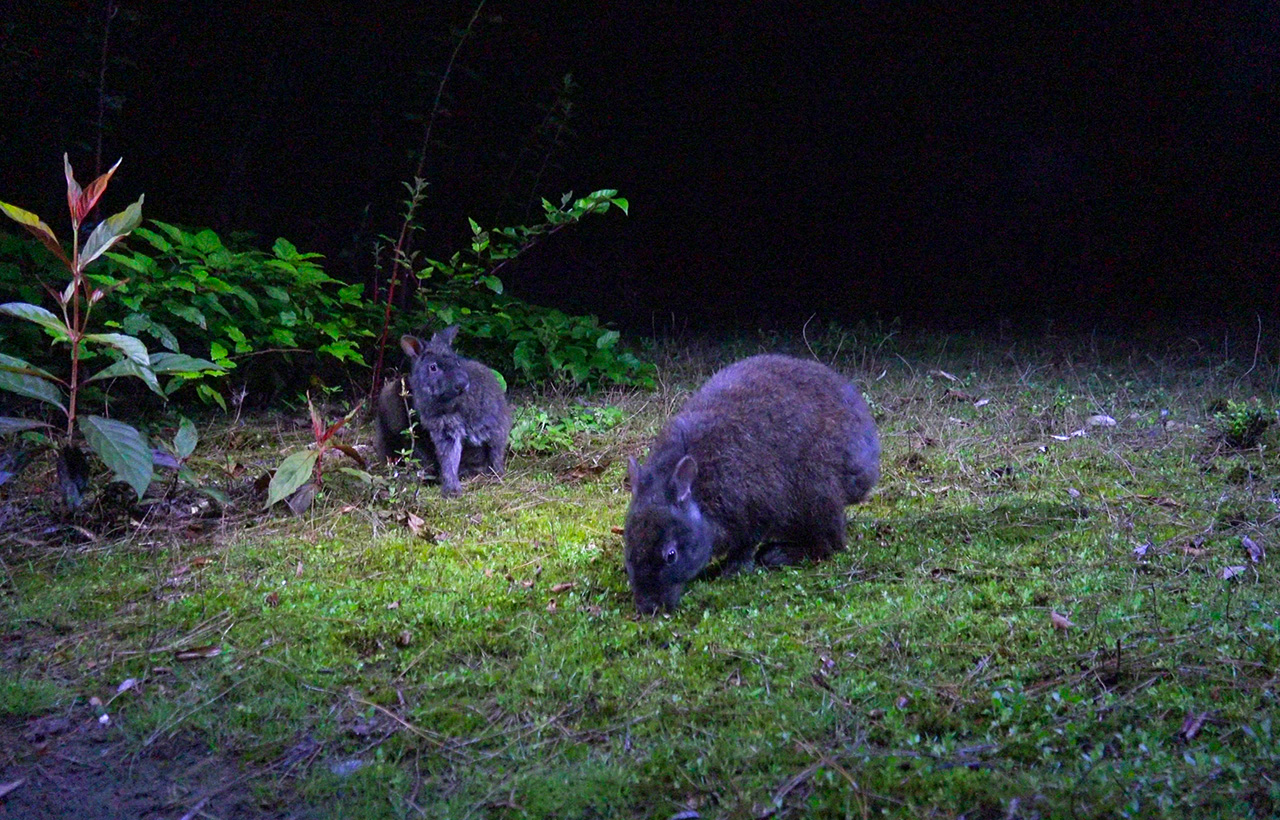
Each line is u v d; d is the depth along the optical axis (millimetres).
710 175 4570
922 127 4574
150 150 3357
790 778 1223
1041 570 1576
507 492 1969
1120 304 3699
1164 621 1415
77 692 1381
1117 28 4430
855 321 3531
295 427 2305
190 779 1276
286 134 3643
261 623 1501
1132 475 1888
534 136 3455
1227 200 4414
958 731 1276
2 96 2768
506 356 2604
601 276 4043
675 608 1541
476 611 1528
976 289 4055
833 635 1440
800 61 4547
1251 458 1918
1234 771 1186
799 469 1646
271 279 2475
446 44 3555
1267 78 4371
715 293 4129
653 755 1259
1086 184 4512
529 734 1308
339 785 1259
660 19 4430
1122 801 1166
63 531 1741
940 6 4469
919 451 2055
